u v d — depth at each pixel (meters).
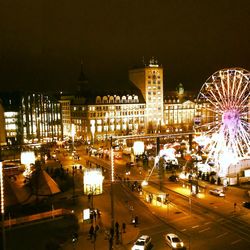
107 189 85.25
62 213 63.84
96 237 56.50
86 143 163.38
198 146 125.62
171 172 101.75
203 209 69.81
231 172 91.44
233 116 90.75
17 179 90.94
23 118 175.62
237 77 90.06
